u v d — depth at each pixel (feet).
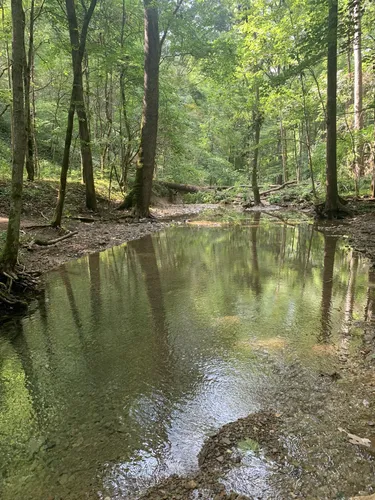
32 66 48.52
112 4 49.44
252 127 64.54
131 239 33.96
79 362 11.58
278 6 52.54
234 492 6.49
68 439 8.09
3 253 17.69
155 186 68.64
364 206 44.14
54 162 64.90
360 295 16.89
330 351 11.61
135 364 11.31
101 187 54.24
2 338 13.60
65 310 16.20
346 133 55.21
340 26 29.53
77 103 28.55
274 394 9.43
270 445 7.62
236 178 92.07
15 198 17.54
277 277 20.42
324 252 26.43
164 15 42.42
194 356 11.66
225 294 17.75
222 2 59.36
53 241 28.71
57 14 37.91
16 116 16.78
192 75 71.87
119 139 54.29
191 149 84.02
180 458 7.39
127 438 8.04
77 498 6.54
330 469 6.92
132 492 6.61
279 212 55.77
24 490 6.76
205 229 39.86
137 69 50.88
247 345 12.29
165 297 17.57
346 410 8.64
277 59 51.60
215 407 9.02
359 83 52.80
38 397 9.75
